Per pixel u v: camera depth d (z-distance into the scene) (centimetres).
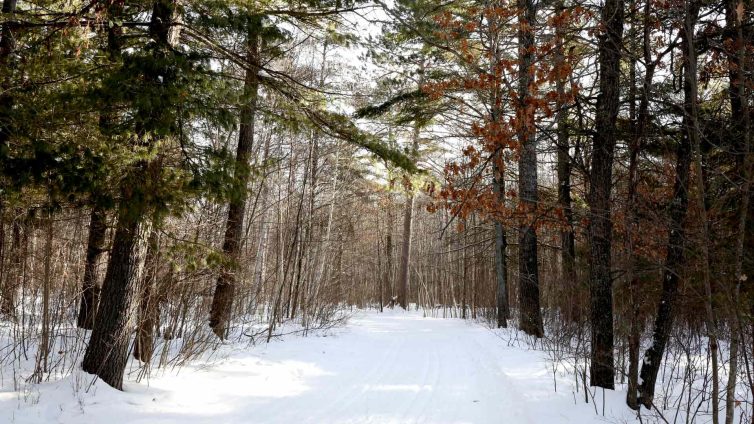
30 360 697
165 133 549
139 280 648
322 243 2006
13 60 595
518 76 647
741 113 566
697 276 627
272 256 2131
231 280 1085
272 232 2089
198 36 705
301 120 795
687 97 575
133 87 539
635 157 625
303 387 756
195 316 937
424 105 1333
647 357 646
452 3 1111
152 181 571
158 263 779
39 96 565
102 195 547
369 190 2414
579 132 733
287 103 793
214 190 620
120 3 584
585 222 759
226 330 1113
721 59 589
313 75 1452
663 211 586
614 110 694
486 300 2733
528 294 1455
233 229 1109
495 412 644
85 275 877
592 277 721
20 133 529
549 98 584
